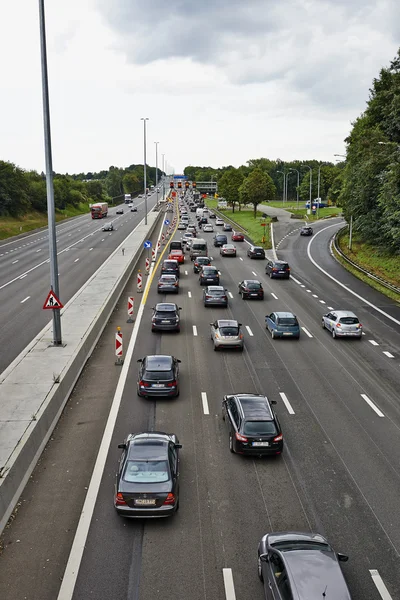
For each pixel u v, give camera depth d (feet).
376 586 36.91
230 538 41.91
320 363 87.61
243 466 53.67
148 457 45.65
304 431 62.03
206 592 36.04
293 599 29.45
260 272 180.14
